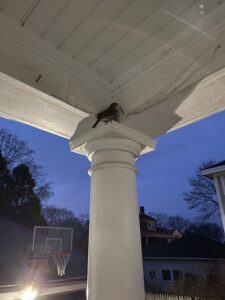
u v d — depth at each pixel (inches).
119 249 44.3
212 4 41.1
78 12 41.6
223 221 211.0
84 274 302.2
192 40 46.7
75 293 243.3
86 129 59.6
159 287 376.8
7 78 45.4
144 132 61.6
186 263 358.3
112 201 48.0
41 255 289.3
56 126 61.4
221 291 258.7
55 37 45.7
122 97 57.6
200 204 476.7
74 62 50.4
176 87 51.8
